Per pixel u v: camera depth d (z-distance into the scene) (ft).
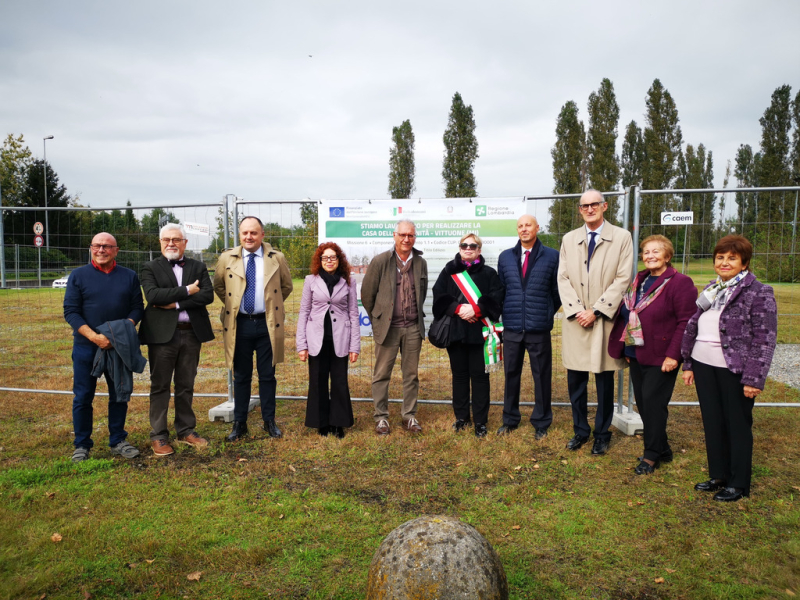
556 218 18.61
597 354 14.47
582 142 125.49
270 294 16.22
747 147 178.50
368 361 28.09
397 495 12.31
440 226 18.88
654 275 13.60
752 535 10.45
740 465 11.87
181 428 15.79
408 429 16.84
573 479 13.23
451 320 16.20
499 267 16.46
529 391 21.89
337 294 16.20
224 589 8.78
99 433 16.65
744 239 12.03
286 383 23.91
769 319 11.51
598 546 10.10
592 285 14.74
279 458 14.62
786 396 21.09
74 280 14.25
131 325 14.30
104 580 9.02
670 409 19.56
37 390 21.39
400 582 6.61
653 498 12.12
